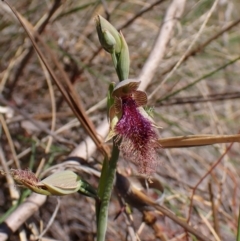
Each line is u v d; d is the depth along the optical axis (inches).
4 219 10.3
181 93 15.5
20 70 14.3
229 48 16.9
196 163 14.9
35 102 15.4
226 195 13.7
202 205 13.7
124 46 7.5
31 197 10.2
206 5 16.6
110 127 7.4
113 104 7.5
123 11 16.3
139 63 15.2
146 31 16.4
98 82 15.5
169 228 12.9
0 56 15.7
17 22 14.9
